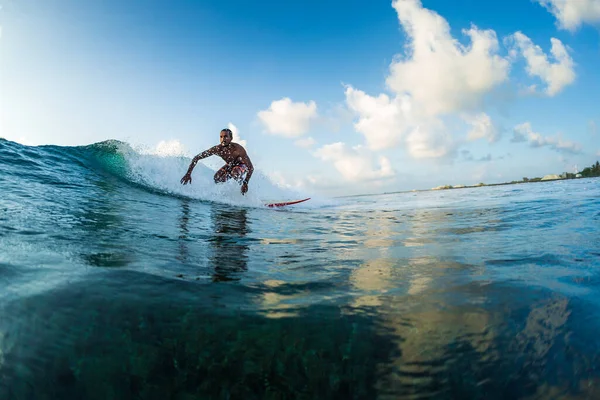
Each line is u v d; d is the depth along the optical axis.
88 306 1.25
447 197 9.52
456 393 0.94
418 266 1.94
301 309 1.33
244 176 6.12
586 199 5.44
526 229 3.14
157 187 5.32
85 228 2.37
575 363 1.04
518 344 1.11
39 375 0.97
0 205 2.62
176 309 1.29
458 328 1.20
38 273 1.48
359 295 1.48
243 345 1.10
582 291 1.48
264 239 2.84
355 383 0.98
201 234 2.80
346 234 3.24
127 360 1.03
